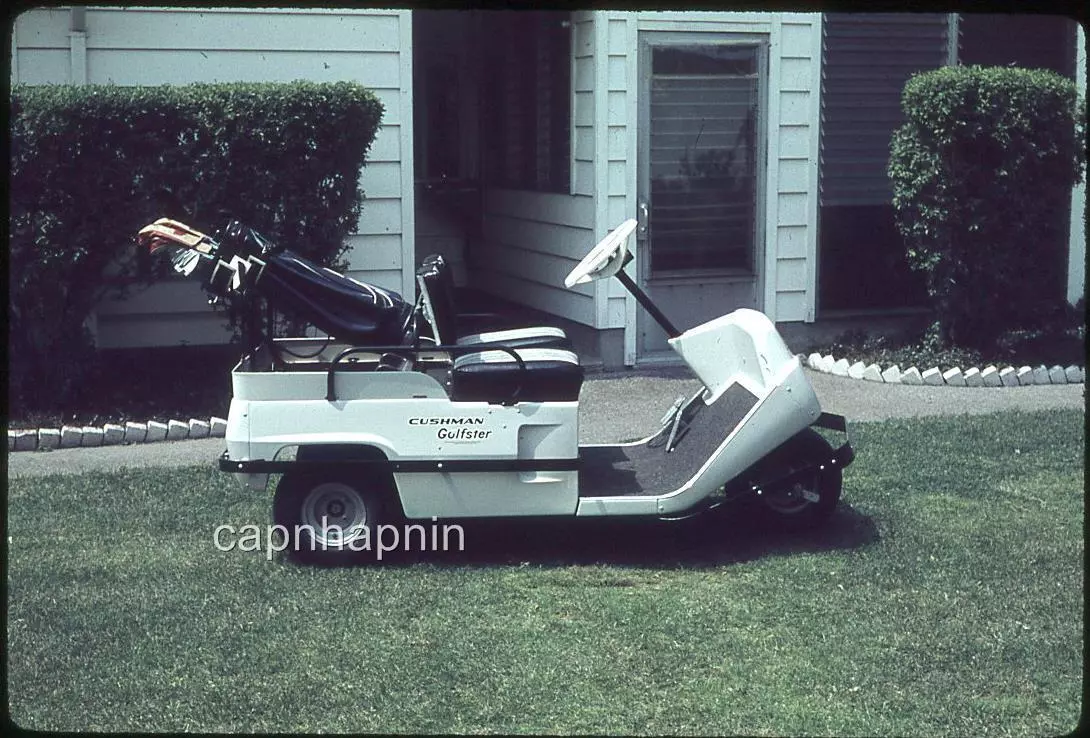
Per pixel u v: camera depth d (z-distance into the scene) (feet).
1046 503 24.06
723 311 38.22
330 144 30.78
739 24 36.96
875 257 39.60
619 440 29.01
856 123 38.68
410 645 17.83
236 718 15.72
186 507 24.14
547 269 40.34
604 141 36.29
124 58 33.45
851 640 17.87
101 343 34.81
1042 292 39.52
